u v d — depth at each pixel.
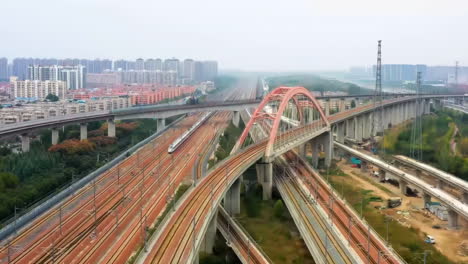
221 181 113.50
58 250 82.62
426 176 169.00
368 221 116.50
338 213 109.00
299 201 117.81
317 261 84.06
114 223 96.62
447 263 93.00
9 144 179.75
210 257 96.12
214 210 93.44
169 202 111.56
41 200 112.06
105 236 89.00
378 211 126.44
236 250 92.56
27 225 95.19
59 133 193.38
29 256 80.44
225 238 100.06
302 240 106.31
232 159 137.88
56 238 88.44
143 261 69.12
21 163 131.88
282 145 154.00
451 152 193.12
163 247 74.44
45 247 84.19
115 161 156.38
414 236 106.62
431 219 121.25
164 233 80.19
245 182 159.00
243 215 124.25
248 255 86.75
